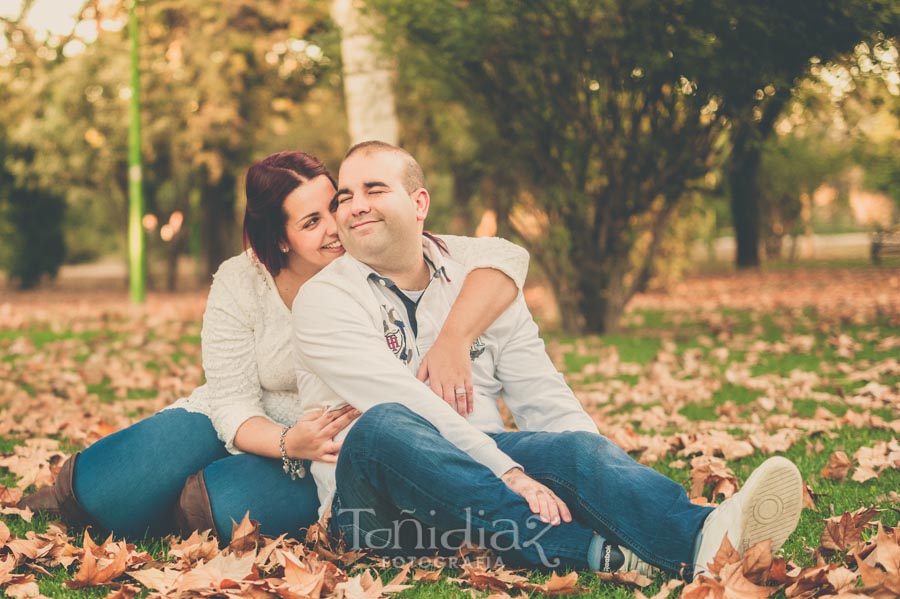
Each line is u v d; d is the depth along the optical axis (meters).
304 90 19.17
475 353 2.89
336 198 2.83
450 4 7.80
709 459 3.89
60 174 20.67
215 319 3.02
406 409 2.56
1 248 25.83
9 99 21.23
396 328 2.79
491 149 9.66
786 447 4.27
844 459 3.75
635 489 2.45
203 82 17.94
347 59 8.52
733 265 26.66
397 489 2.49
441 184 23.39
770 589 2.26
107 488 2.97
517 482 2.53
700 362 7.47
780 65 6.76
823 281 18.09
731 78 7.10
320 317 2.73
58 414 5.43
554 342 9.18
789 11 6.21
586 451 2.53
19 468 4.05
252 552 2.64
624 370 7.21
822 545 2.68
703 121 8.52
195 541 2.85
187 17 18.48
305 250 2.91
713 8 6.48
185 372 7.28
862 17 5.96
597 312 10.01
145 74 18.41
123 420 5.28
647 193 9.26
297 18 16.89
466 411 2.73
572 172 9.43
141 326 11.60
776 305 13.23
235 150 19.91
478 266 2.87
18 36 19.64
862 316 10.42
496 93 8.88
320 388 2.81
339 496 2.65
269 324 3.01
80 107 19.23
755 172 18.48
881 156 11.90
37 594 2.51
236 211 26.22
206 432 3.08
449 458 2.47
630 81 7.86
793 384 6.13
